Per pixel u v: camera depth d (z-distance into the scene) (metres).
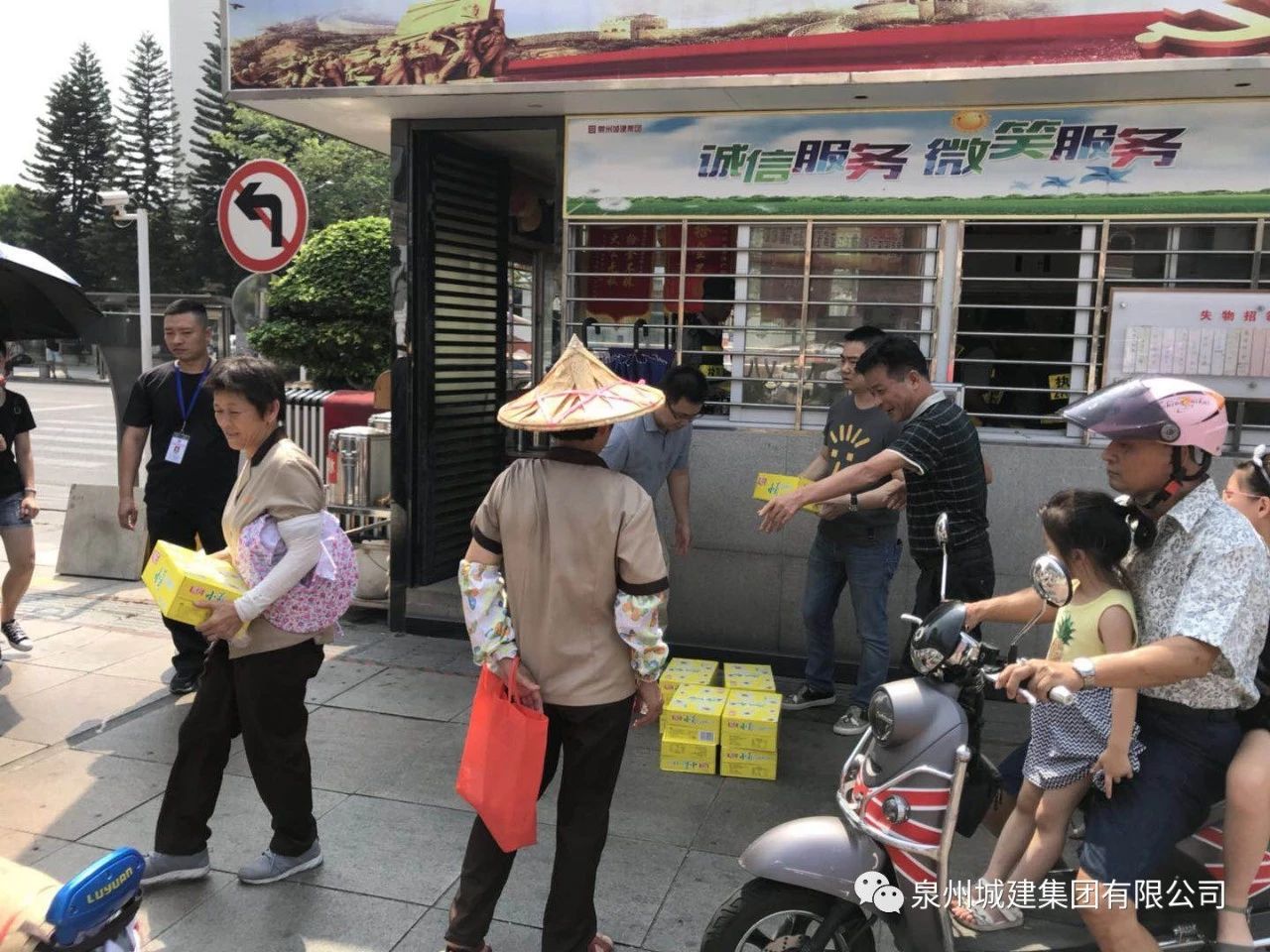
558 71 4.75
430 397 5.80
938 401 3.64
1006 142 4.63
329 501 6.16
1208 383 4.52
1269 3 4.00
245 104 5.29
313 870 3.27
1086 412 2.33
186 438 4.70
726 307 5.13
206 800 3.15
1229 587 2.19
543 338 7.54
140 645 5.48
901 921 2.38
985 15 4.26
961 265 4.78
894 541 4.49
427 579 5.89
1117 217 4.56
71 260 45.22
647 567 2.55
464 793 2.60
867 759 2.48
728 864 3.40
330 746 4.25
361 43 4.97
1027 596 2.65
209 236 38.94
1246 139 4.41
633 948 2.91
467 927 2.66
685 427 4.61
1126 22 4.13
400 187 5.54
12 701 4.65
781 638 5.18
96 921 1.67
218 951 2.84
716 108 4.91
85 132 44.81
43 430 17.83
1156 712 2.40
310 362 11.03
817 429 5.04
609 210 5.13
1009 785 2.83
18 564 5.20
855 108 4.77
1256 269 4.48
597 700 2.60
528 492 2.58
